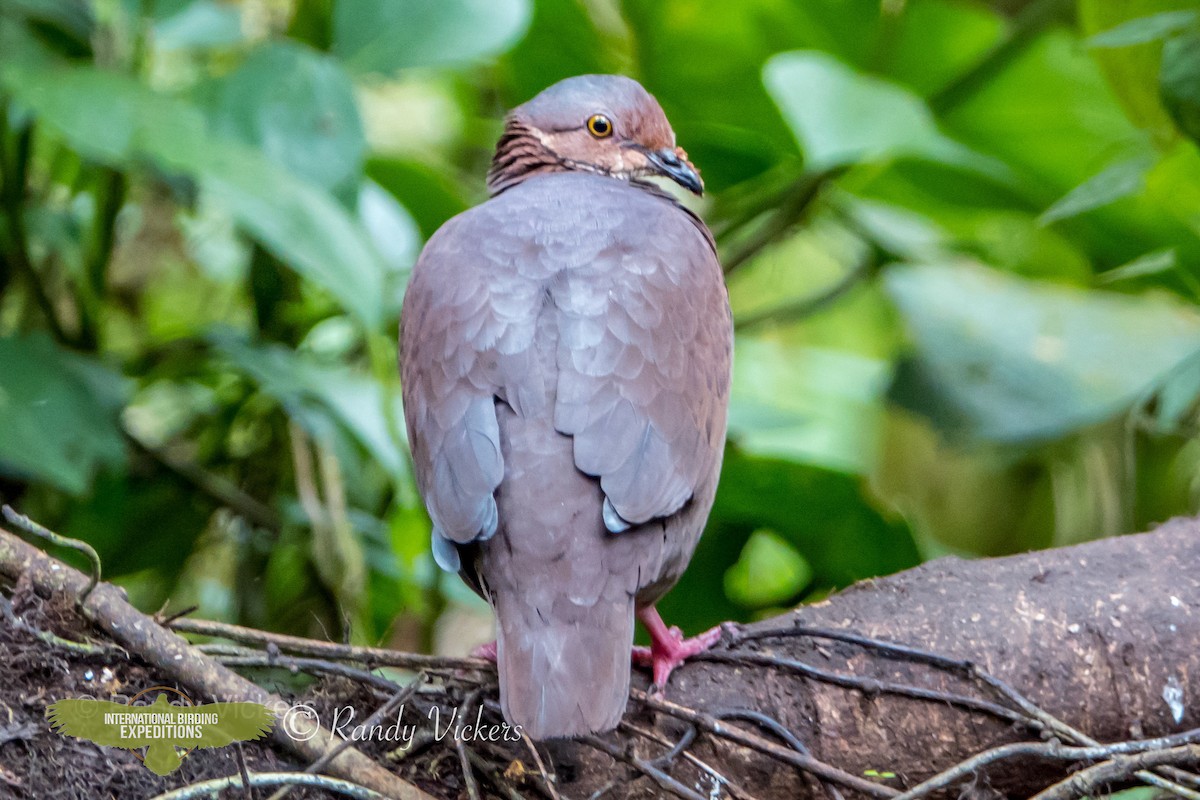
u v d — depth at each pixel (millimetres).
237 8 12406
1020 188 13555
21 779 6535
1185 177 12039
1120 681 7590
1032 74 13414
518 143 10289
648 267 7969
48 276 11641
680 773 7254
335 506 10695
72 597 7164
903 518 12250
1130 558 8023
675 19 13328
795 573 14617
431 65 11219
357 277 9156
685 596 12875
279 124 10055
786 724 7449
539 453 7137
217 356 11188
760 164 13805
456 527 7035
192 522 11672
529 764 7180
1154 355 12414
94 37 11102
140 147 9078
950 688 7469
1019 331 12578
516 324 7566
